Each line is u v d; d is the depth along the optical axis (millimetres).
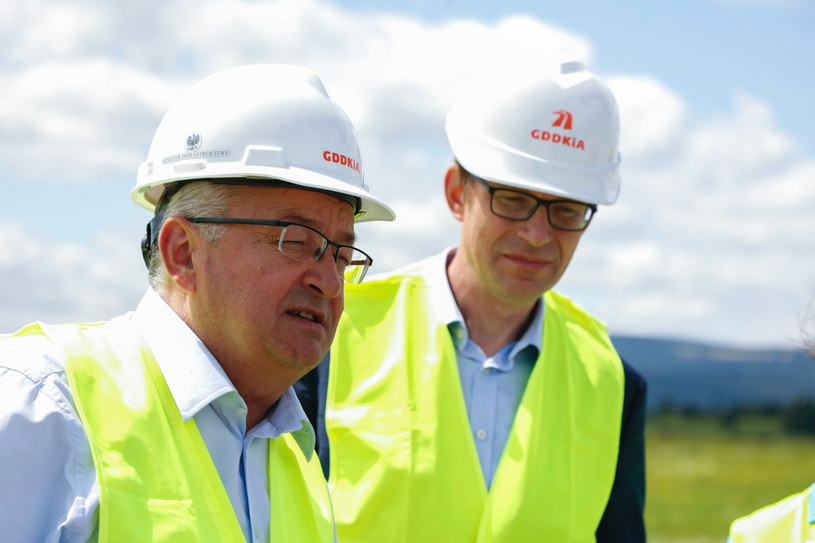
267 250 3520
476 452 5625
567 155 5957
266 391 3738
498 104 6074
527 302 5906
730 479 28500
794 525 4969
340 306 3721
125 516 3131
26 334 3480
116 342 3525
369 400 5625
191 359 3518
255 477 3738
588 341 6246
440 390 5664
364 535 5352
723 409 45906
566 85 6086
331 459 5492
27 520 3082
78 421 3219
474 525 5480
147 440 3314
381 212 4062
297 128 3635
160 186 3969
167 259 3600
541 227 5773
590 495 5805
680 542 20141
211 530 3336
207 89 3729
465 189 6055
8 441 3076
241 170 3500
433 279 6102
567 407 5914
